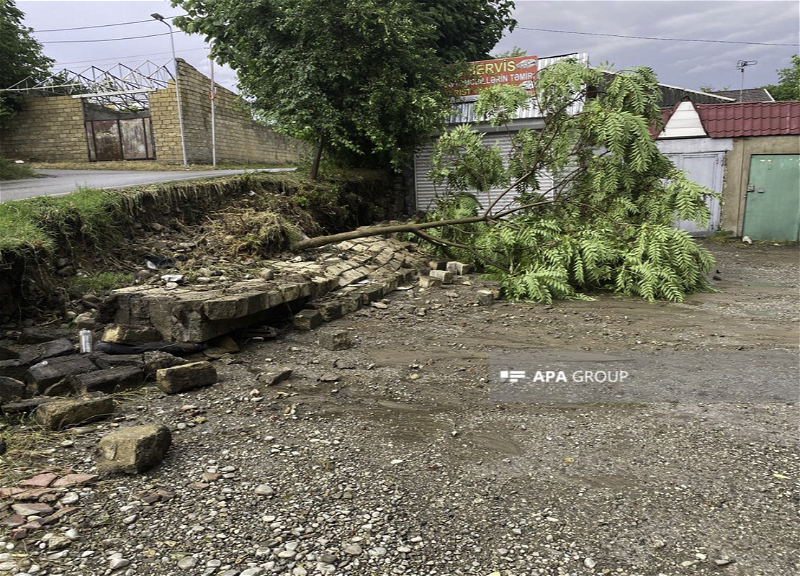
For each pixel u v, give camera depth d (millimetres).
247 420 3674
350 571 2189
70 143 23594
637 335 5867
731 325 6266
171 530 2398
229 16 11172
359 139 12586
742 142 13844
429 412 3902
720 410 3877
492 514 2631
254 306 5238
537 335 5918
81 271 5906
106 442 2891
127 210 6980
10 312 5004
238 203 8930
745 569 2244
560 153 9141
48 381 3822
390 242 10039
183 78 22266
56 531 2332
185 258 6793
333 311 6457
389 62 11703
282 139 31156
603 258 7984
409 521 2559
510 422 3727
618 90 8945
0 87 22953
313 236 9328
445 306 7270
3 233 5141
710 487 2873
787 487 2865
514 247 8758
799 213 13594
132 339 4656
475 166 10156
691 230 14570
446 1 14305
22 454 2975
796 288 8539
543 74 9289
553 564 2270
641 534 2477
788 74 37750
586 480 2959
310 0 10422
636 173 8883
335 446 3332
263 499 2699
